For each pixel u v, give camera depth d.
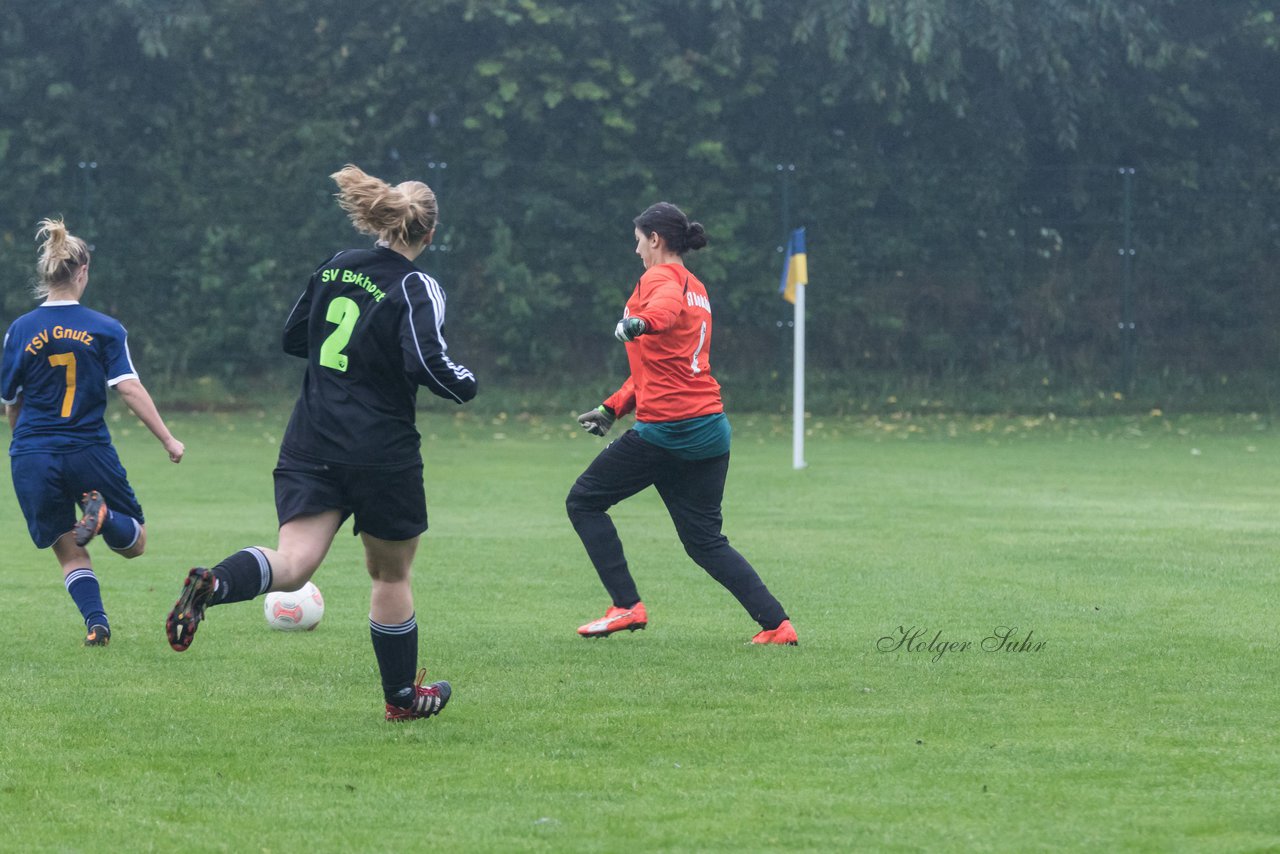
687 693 20.03
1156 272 92.38
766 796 14.99
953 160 95.44
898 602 28.03
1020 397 88.69
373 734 17.69
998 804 14.70
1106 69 95.44
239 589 16.47
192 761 16.45
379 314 17.38
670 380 23.98
